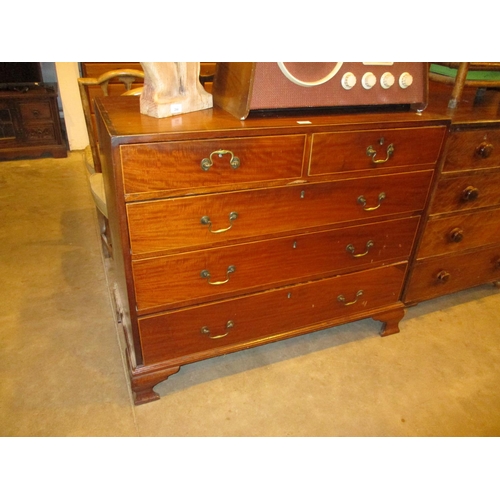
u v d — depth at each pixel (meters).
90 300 1.78
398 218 1.37
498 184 1.53
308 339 1.62
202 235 1.09
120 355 1.50
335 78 1.12
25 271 1.96
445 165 1.36
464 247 1.63
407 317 1.77
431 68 1.74
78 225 2.40
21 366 1.43
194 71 1.08
